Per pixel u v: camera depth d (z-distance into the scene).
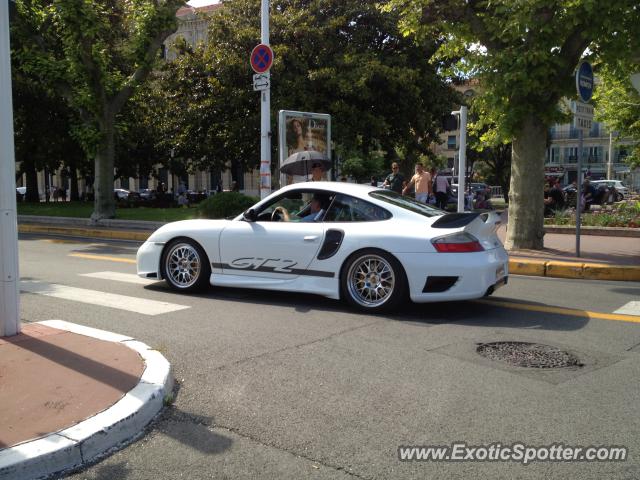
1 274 4.90
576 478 2.92
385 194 6.93
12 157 4.91
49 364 4.22
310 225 6.75
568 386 4.15
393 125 24.20
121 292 7.60
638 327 5.80
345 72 21.47
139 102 29.84
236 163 29.98
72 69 17.78
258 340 5.32
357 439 3.34
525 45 9.98
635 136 25.00
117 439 3.28
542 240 11.09
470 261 5.98
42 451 2.95
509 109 10.49
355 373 4.42
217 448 3.25
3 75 4.66
